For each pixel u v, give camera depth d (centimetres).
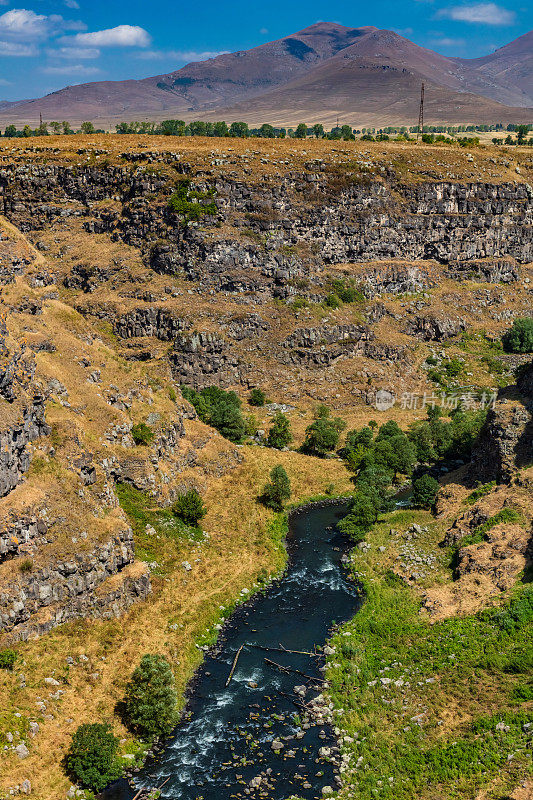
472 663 7369
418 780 6119
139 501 10138
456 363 17462
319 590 9550
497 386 16762
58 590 7731
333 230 18275
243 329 15862
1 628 7150
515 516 9269
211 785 6378
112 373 11175
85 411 9912
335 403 15612
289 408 15262
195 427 12619
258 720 7181
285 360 16000
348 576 9838
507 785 5803
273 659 8119
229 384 15412
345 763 6531
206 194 17162
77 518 8188
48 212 19425
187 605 8906
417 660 7688
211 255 16425
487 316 19325
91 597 8056
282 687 7662
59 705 6912
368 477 12162
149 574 9025
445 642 7819
